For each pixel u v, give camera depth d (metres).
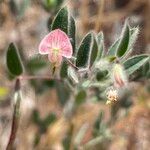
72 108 0.16
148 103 0.17
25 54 0.15
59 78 0.11
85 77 0.10
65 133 0.17
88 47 0.10
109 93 0.09
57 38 0.09
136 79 0.12
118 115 0.16
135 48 0.11
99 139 0.16
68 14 0.09
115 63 0.09
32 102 0.17
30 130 0.17
